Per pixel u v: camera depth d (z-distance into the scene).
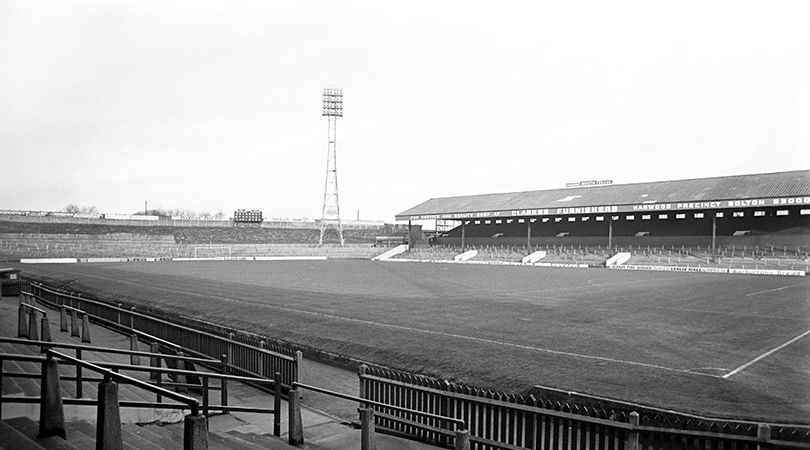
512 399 9.14
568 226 81.12
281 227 110.50
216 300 26.34
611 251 66.19
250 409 9.34
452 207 86.06
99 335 18.69
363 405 10.45
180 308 23.88
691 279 41.38
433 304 25.58
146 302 25.97
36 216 87.44
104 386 5.43
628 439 7.39
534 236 82.19
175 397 5.23
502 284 37.62
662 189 67.06
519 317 21.33
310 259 83.25
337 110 100.12
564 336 17.19
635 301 26.97
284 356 12.20
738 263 53.16
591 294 30.53
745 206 54.50
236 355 13.86
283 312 22.27
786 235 60.53
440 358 14.20
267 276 45.06
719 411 9.91
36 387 9.31
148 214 155.88
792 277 43.28
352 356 15.26
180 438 7.66
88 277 40.44
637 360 13.94
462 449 7.23
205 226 102.94
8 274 30.77
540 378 12.23
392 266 61.84
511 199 82.12
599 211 65.19
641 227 73.56
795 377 12.35
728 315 21.95
